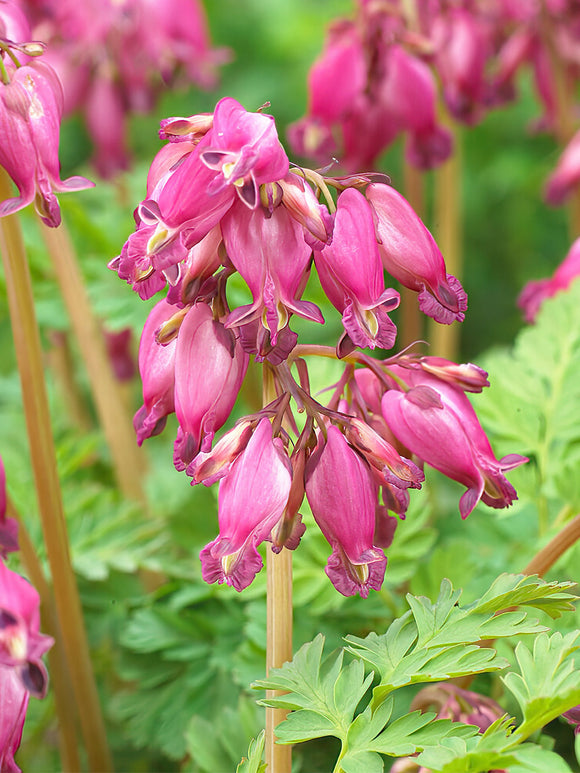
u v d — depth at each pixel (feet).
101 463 1.85
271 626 1.10
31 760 1.46
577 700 1.01
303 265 1.02
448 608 1.10
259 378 1.77
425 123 1.73
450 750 1.02
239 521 1.02
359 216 1.03
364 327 1.02
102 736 1.33
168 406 1.08
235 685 1.37
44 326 1.63
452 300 1.05
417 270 1.05
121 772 1.44
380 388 1.11
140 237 1.00
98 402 1.56
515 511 1.36
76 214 1.61
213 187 0.98
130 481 1.59
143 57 1.93
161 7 1.94
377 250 1.03
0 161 1.08
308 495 1.04
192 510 1.52
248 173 0.98
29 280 1.22
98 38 1.88
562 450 1.35
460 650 1.08
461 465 1.07
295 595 1.30
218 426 1.05
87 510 1.47
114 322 1.46
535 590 1.08
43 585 1.28
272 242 1.01
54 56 1.90
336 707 1.08
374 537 1.12
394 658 1.09
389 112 1.72
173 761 1.44
